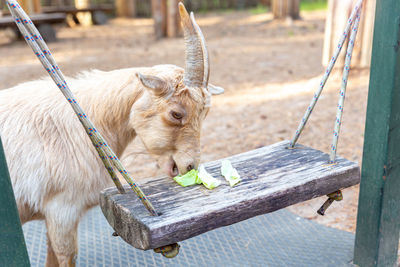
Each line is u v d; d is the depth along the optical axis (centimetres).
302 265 329
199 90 257
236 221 226
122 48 1259
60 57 1134
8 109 270
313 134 619
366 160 289
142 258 350
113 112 277
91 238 379
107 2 1992
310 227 384
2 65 1064
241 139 621
